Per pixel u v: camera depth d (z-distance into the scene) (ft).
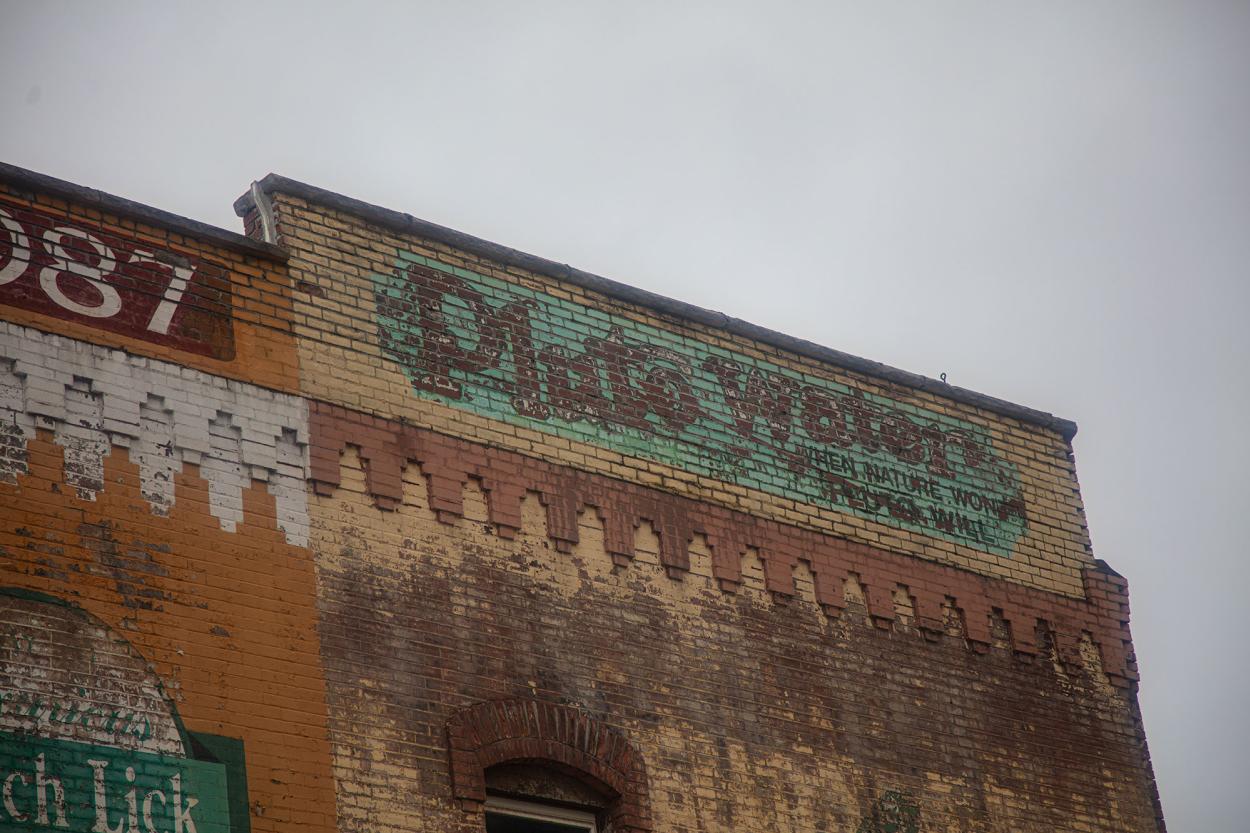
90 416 46.39
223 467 48.19
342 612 48.57
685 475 57.47
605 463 55.77
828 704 57.11
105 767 43.06
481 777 48.88
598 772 51.11
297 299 51.72
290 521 48.75
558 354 56.49
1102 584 66.54
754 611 57.00
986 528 64.54
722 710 54.54
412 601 50.01
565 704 51.47
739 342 61.31
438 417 52.85
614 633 53.52
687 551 56.39
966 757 59.47
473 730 49.32
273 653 46.85
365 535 49.98
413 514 51.16
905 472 63.31
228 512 47.78
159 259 49.52
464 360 54.24
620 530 55.16
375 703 48.03
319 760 46.39
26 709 42.52
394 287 53.88
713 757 53.62
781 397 61.36
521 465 53.88
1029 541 65.51
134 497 46.32
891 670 59.21
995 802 59.26
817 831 54.65
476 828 48.14
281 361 50.52
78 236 48.29
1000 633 62.90
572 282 57.98
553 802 50.93
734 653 55.83
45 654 43.32
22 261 47.06
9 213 47.37
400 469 51.44
